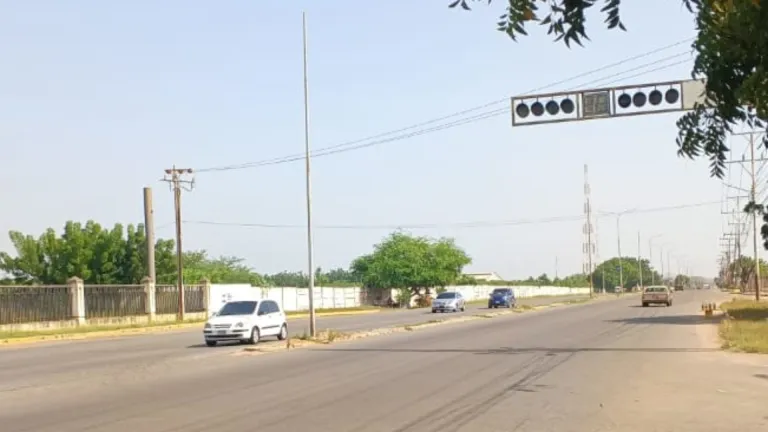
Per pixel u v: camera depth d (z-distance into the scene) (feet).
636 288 528.22
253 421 38.52
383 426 36.52
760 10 11.70
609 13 9.95
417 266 277.03
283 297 222.89
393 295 288.92
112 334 132.77
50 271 184.03
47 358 82.43
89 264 189.26
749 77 13.41
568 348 78.64
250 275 268.00
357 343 92.32
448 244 289.12
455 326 126.00
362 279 288.51
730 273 466.29
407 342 92.22
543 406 41.70
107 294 153.69
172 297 173.88
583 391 47.34
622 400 43.62
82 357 82.74
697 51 14.12
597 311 176.24
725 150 15.72
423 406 42.39
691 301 233.55
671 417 38.11
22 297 132.77
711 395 45.37
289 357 75.66
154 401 46.29
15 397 49.34
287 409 42.22
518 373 57.41
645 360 65.41
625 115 64.64
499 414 39.27
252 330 97.81
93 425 38.11
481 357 70.59
